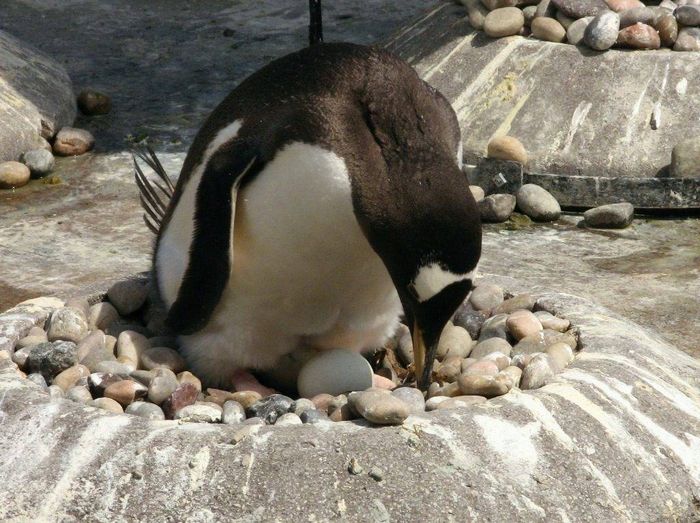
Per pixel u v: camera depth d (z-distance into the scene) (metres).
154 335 13.24
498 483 9.74
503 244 19.77
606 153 20.91
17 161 22.95
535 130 21.42
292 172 10.80
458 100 22.36
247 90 11.73
